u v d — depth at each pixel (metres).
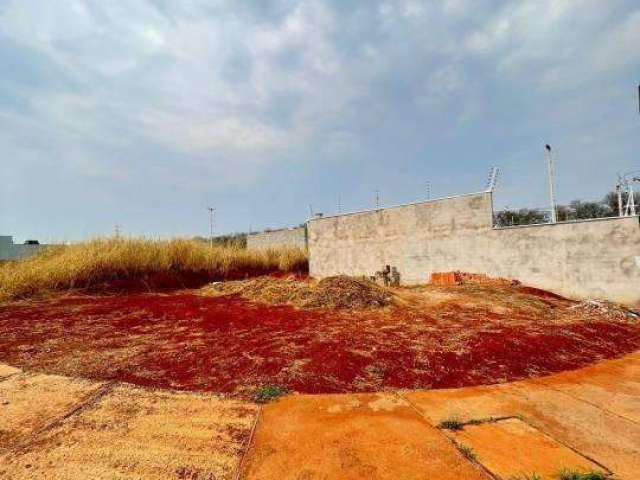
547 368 4.15
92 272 9.83
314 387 3.56
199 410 3.06
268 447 2.54
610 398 3.38
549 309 7.20
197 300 8.53
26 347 4.76
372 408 3.14
